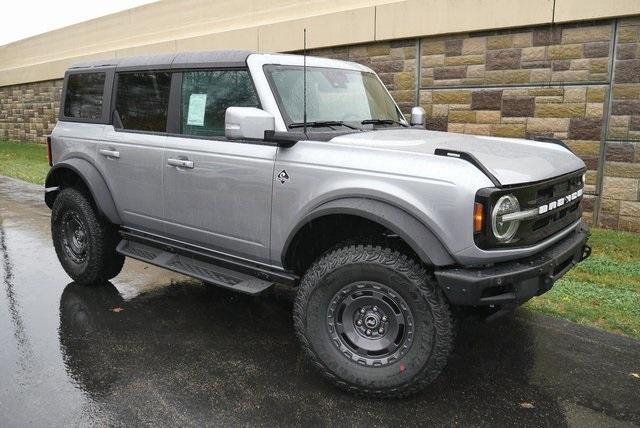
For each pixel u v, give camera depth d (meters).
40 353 3.96
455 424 3.15
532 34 7.60
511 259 3.17
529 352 4.05
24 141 22.34
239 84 4.04
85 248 5.32
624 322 4.54
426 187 3.11
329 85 4.32
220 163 4.03
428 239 3.11
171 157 4.38
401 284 3.19
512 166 3.29
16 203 9.85
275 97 3.85
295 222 3.61
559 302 4.95
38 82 20.73
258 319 4.64
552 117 7.58
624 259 6.16
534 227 3.33
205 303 4.99
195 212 4.27
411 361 3.22
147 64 4.70
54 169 5.36
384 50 9.23
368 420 3.17
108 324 4.50
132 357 3.92
